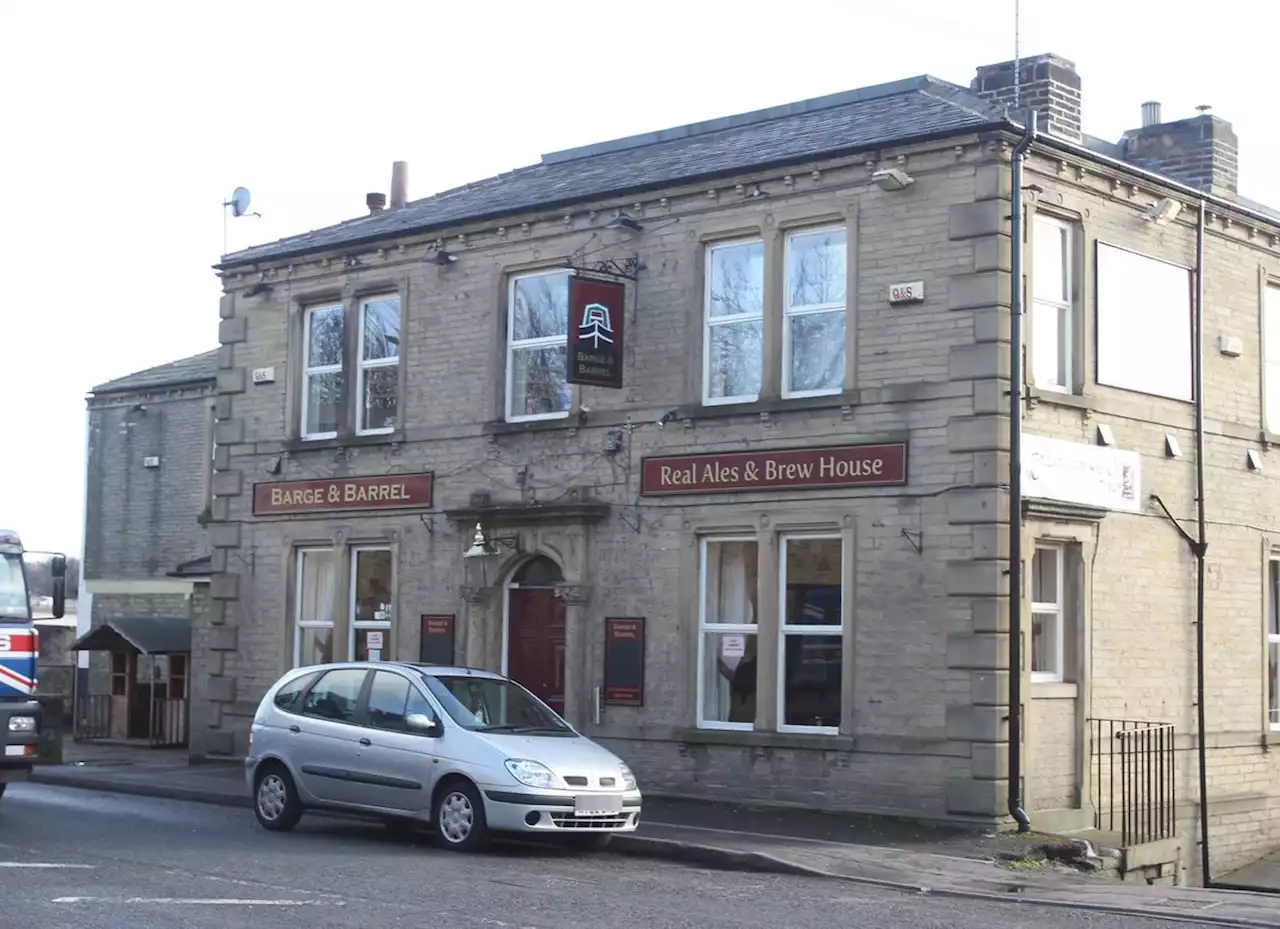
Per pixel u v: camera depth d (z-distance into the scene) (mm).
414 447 21453
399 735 14828
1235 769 19141
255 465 23359
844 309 17625
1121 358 18062
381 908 10805
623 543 19109
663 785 18438
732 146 19938
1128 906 12148
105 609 31875
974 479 16359
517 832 14695
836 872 13555
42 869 12453
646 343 19156
